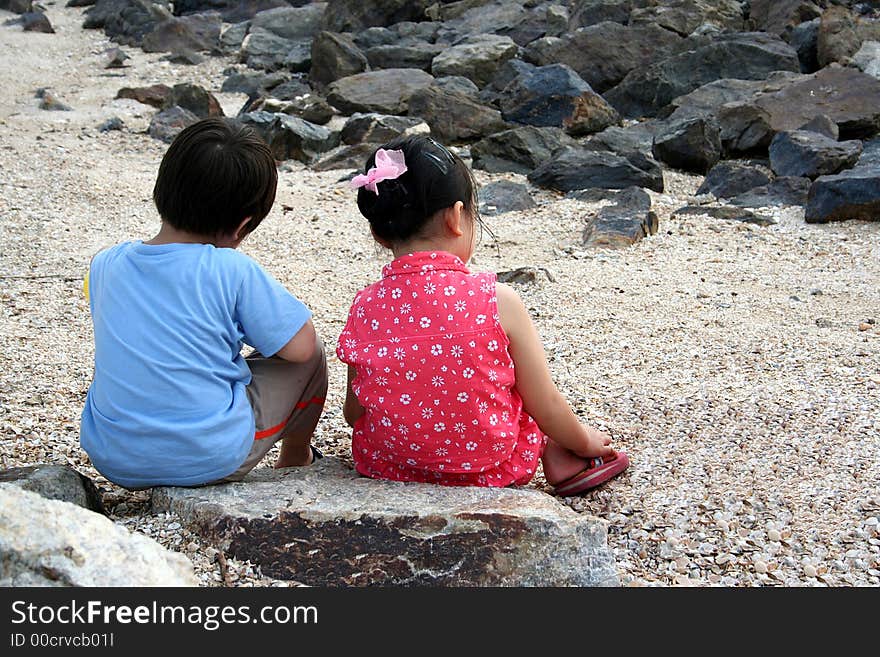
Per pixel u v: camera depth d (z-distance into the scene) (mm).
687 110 8375
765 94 8086
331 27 11859
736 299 4973
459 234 2551
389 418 2549
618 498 2836
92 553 2053
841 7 9477
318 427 3404
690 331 4477
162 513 2494
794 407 3445
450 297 2496
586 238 6055
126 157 8250
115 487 2873
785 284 5211
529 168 7781
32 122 9383
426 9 11883
